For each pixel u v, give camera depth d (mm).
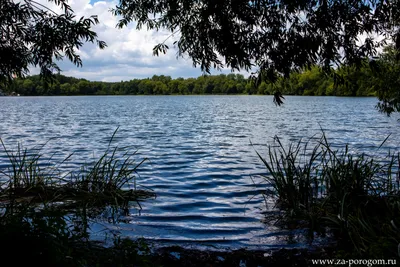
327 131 21891
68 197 7297
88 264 3742
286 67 4809
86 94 151000
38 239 3281
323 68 4953
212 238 5555
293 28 4707
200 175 10227
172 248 5090
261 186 8828
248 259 4699
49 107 58875
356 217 5285
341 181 6387
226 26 4680
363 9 4621
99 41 4707
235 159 12789
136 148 15539
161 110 48469
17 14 4293
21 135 20547
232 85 131625
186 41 5402
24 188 7609
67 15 4520
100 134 21016
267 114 38656
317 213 6105
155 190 8500
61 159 12719
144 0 5395
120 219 6309
